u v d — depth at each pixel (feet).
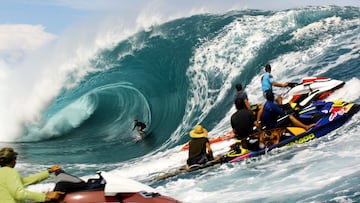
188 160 33.01
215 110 54.44
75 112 71.36
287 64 52.26
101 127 66.33
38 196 17.99
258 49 57.41
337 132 32.19
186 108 58.65
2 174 18.02
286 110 35.12
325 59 49.78
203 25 62.54
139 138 56.59
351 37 53.47
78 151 55.26
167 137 55.57
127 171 40.29
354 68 44.93
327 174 24.89
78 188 19.15
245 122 33.53
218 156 33.35
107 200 18.79
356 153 27.48
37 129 69.77
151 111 63.72
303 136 32.24
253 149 32.53
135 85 66.08
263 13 62.44
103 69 69.62
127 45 66.90
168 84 62.59
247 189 25.93
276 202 22.38
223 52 58.95
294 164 28.30
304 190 23.12
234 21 61.72
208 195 26.35
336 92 37.37
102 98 70.38
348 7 61.36
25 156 54.08
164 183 30.91
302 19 59.57
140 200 18.83
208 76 58.29
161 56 63.72
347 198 20.57
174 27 64.34
